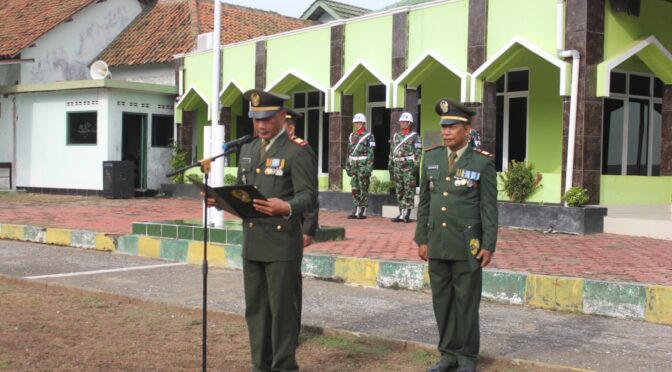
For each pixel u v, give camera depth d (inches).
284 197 192.2
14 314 276.1
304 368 215.3
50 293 320.8
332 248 390.3
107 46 927.0
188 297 305.9
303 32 669.3
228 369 212.2
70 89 792.3
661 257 361.4
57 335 246.4
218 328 260.8
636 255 368.2
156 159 815.7
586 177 464.1
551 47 479.2
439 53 549.0
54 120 821.2
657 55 500.1
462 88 524.4
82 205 681.0
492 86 521.7
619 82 545.3
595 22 462.3
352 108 639.8
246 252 192.4
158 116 820.6
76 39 896.9
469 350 205.3
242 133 842.8
